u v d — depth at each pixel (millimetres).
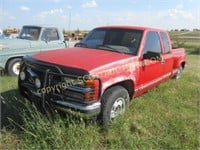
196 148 4078
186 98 6586
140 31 5520
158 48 6152
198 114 5531
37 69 4328
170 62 6996
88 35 6059
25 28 9812
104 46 5410
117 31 5621
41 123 3984
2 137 3965
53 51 5117
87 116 3971
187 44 23766
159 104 5973
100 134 4238
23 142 3842
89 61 4328
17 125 4312
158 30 6293
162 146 4043
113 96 4359
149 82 5730
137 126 4535
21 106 4961
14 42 8617
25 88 4676
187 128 4617
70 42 10234
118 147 3904
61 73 4031
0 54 8242
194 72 10664
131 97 5176
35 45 9023
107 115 4316
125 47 5258
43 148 3711
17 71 8625
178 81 8258
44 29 9391
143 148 3918
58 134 3840
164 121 4957
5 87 6453
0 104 4875
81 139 3893
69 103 3998
